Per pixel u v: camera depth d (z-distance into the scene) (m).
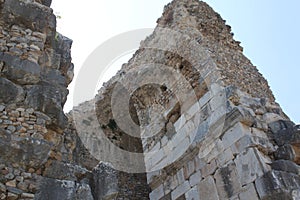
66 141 5.48
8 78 4.53
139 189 10.49
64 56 6.22
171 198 7.12
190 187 6.70
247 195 5.40
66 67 6.13
